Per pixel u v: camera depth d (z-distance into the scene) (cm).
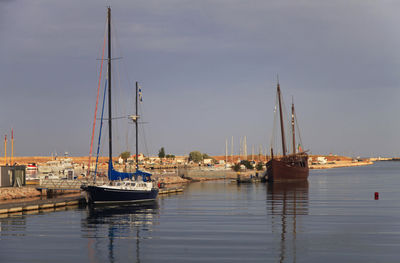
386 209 6606
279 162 14562
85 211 6419
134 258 3591
